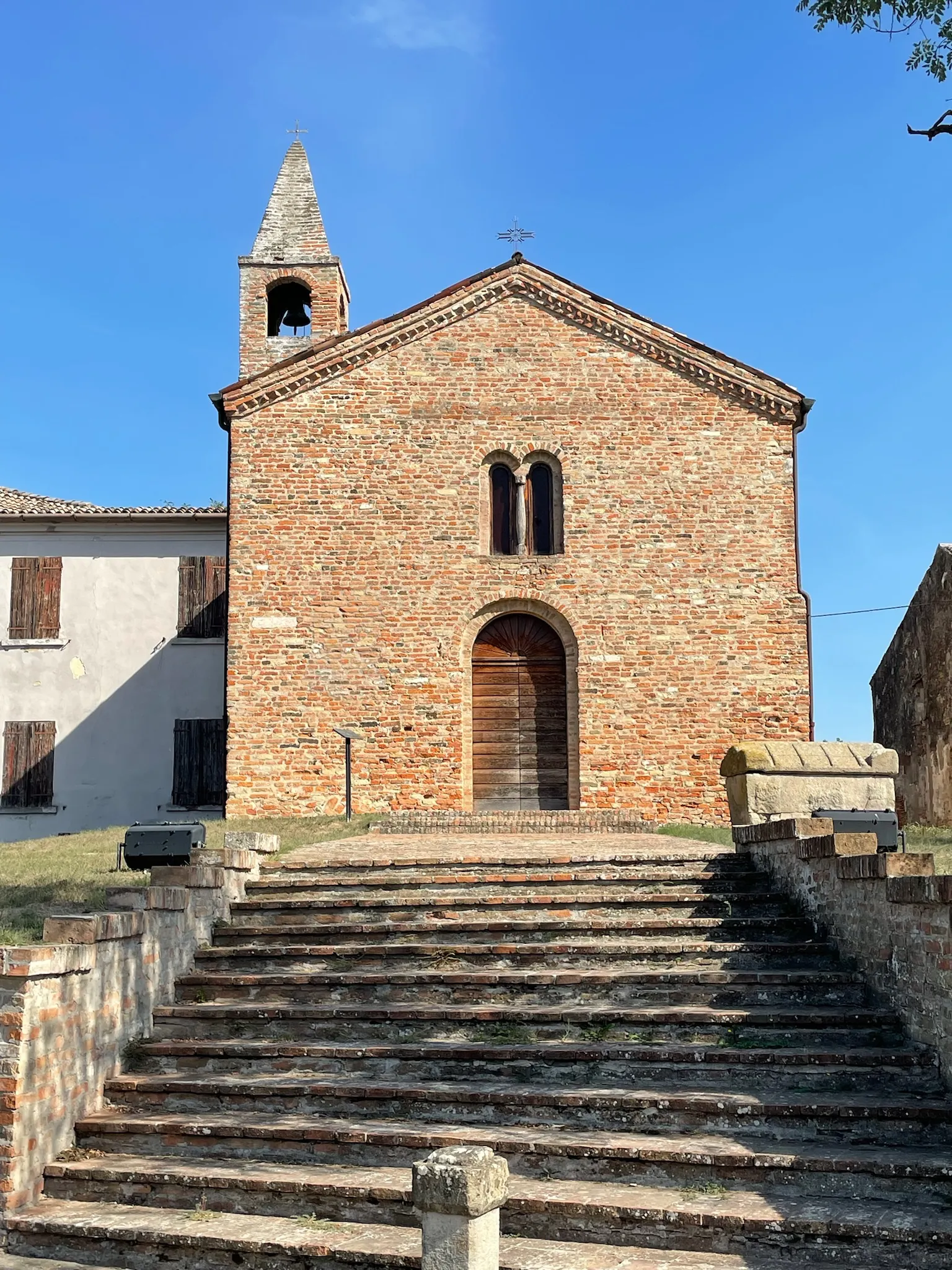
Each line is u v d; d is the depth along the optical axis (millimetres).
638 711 21812
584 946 10891
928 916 8781
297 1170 8344
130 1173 8414
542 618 22438
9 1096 8352
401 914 12180
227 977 10914
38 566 26906
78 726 26359
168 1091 9391
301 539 22281
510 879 12711
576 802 21672
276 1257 7469
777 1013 9445
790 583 22141
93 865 15188
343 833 18172
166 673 26547
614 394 22703
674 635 22000
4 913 11836
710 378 22641
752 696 21828
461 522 22375
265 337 27094
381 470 22484
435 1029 9945
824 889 11039
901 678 24516
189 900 11422
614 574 22203
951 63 12461
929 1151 7746
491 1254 6109
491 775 22109
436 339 22859
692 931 11352
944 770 21688
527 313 22938
